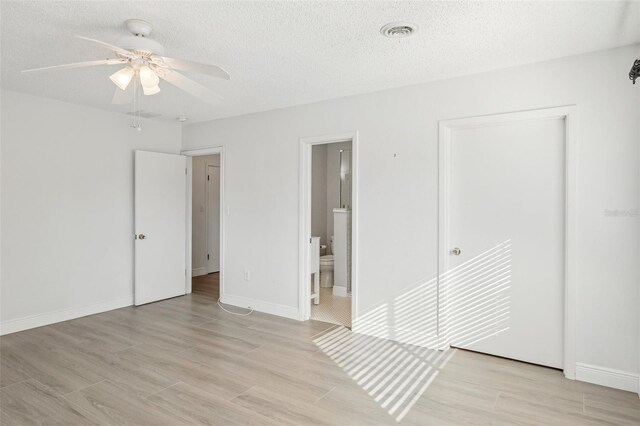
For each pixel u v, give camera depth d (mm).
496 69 3170
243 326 4094
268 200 4566
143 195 4863
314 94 3889
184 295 5410
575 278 2881
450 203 3459
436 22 2373
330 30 2480
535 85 3029
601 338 2814
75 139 4316
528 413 2430
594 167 2820
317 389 2736
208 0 2113
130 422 2314
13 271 3869
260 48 2760
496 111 3184
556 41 2643
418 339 3568
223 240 4992
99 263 4555
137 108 4520
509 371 3023
